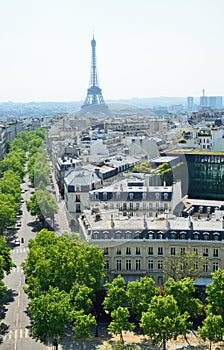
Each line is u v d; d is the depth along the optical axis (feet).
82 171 609.01
